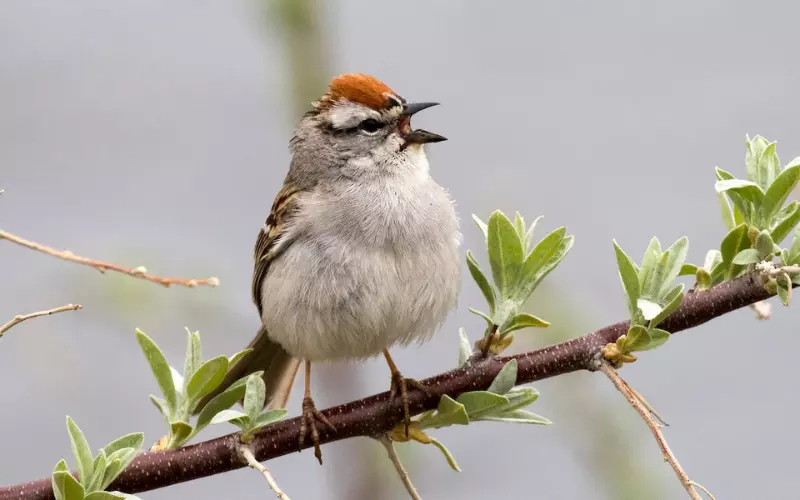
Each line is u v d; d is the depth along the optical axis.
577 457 9.75
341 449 9.61
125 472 6.78
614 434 9.70
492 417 7.02
